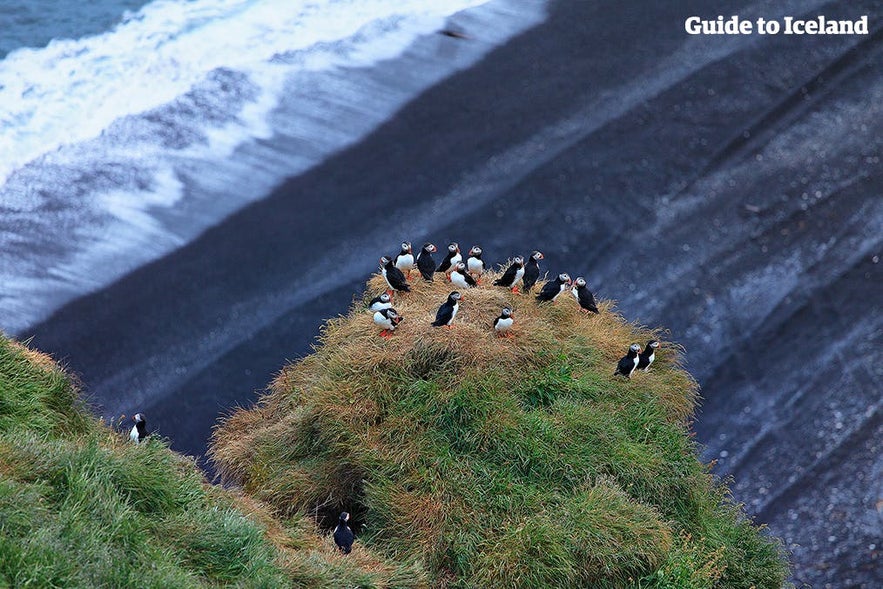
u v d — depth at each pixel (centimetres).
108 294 11231
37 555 4566
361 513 7050
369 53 15175
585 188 13025
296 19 16038
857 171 13475
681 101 14388
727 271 12119
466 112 14125
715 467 10081
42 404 6169
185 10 16450
